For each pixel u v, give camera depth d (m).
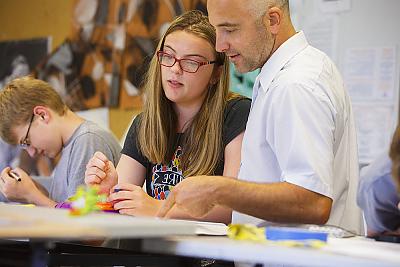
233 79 3.53
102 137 2.70
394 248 1.40
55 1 4.40
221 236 1.49
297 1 3.46
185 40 2.19
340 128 1.91
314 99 1.79
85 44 4.24
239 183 1.69
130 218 1.47
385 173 1.61
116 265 1.68
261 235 1.42
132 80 4.00
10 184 2.78
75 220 1.32
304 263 1.16
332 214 1.95
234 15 1.91
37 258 1.35
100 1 4.18
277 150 1.80
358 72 3.28
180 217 1.96
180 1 3.81
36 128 2.72
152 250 1.36
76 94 4.26
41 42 4.46
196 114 2.28
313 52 1.95
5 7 4.66
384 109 3.21
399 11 3.16
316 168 1.72
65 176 2.68
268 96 1.87
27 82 2.76
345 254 1.20
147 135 2.29
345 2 3.31
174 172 2.28
